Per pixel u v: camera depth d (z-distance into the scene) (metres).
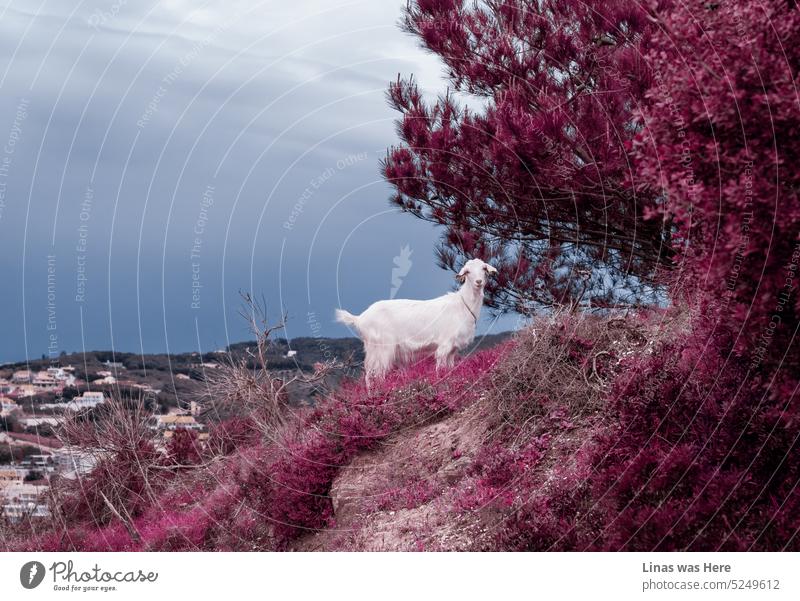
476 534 7.50
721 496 5.81
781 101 5.17
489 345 12.06
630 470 6.47
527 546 6.63
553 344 9.53
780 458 5.86
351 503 9.52
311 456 10.22
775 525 5.60
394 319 11.97
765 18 5.34
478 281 11.47
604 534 6.20
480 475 8.66
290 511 9.70
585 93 10.23
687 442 6.48
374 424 10.45
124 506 12.20
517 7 10.94
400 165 12.05
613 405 7.42
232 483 11.27
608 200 10.12
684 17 5.81
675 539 5.80
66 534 11.25
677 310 8.64
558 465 7.96
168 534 10.64
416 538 8.01
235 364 12.48
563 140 9.67
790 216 5.20
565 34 10.35
